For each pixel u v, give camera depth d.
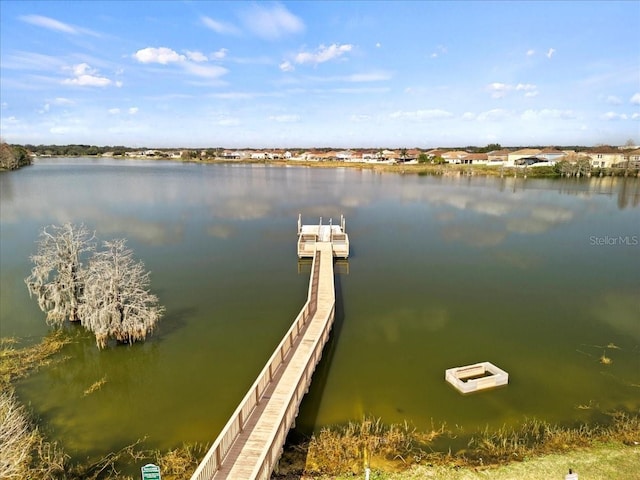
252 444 9.27
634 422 11.25
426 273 24.78
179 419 11.80
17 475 9.05
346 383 13.38
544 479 9.18
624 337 16.61
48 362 14.75
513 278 23.86
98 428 11.38
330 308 16.48
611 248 30.06
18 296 20.44
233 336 16.84
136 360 14.98
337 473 9.39
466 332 17.05
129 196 53.69
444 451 10.17
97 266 16.50
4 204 45.88
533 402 12.35
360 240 32.97
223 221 39.19
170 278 23.62
